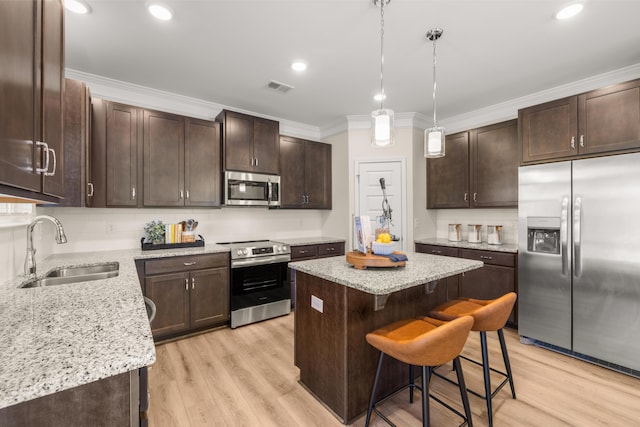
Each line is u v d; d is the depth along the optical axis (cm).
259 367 231
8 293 132
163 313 268
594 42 225
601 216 227
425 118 400
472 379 215
